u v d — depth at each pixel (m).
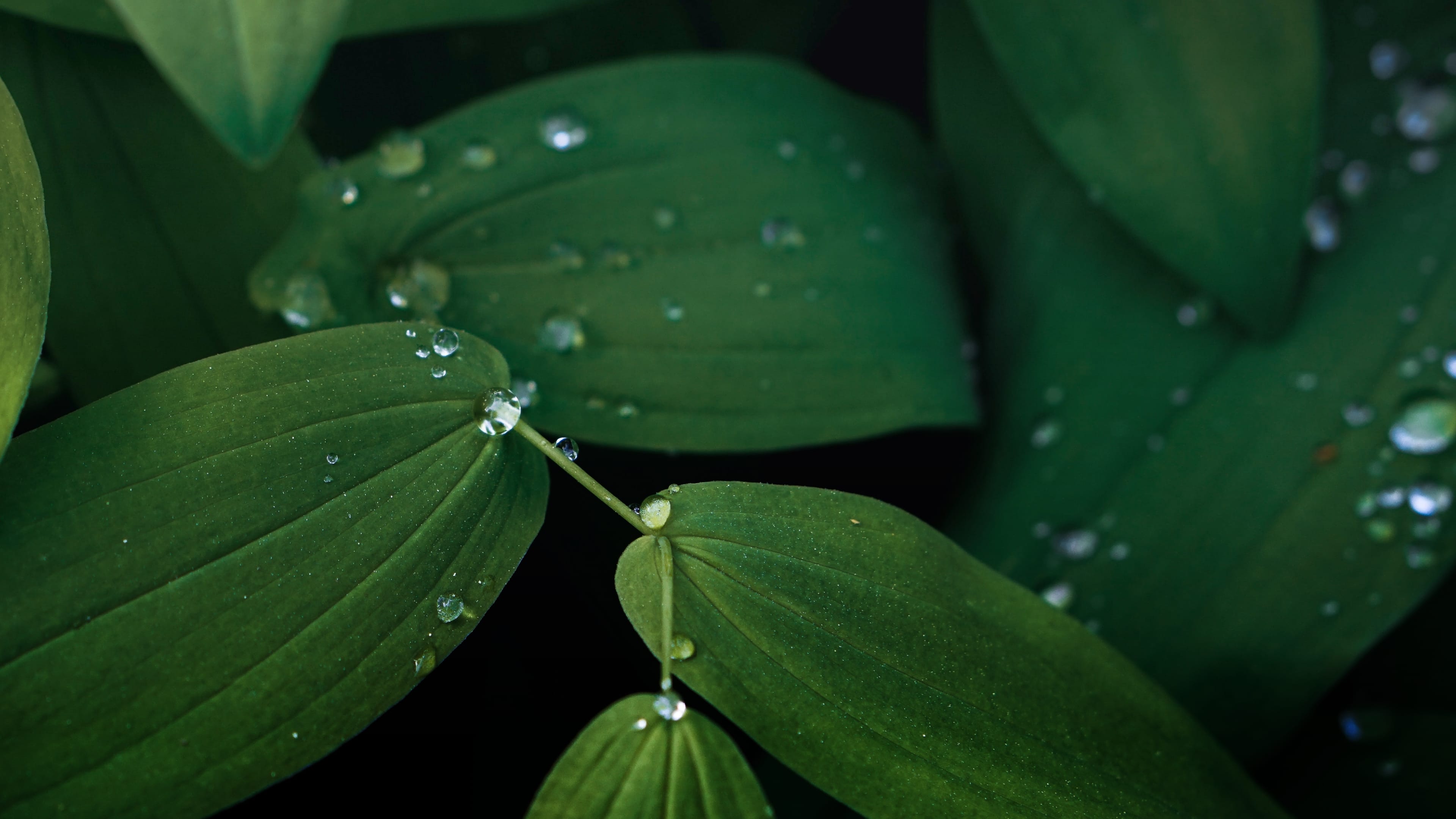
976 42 0.41
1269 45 0.38
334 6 0.31
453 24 0.41
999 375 0.40
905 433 0.40
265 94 0.31
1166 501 0.38
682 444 0.35
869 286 0.38
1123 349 0.39
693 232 0.37
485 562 0.32
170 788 0.31
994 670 0.33
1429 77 0.40
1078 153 0.39
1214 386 0.39
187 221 0.36
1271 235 0.38
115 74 0.36
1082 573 0.38
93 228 0.35
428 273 0.35
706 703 0.37
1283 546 0.37
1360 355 0.38
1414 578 0.37
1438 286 0.39
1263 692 0.37
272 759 0.31
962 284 0.41
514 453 0.33
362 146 0.40
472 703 0.37
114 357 0.35
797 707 0.32
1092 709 0.33
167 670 0.31
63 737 0.30
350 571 0.31
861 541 0.33
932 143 0.44
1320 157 0.40
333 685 0.31
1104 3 0.39
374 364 0.32
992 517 0.39
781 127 0.39
